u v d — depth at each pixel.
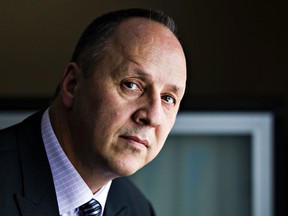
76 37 2.75
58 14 2.74
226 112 2.81
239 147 2.81
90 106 1.43
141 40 1.42
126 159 1.41
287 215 2.86
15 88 2.82
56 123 1.53
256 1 2.98
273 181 2.79
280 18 2.97
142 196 1.83
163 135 1.45
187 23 2.96
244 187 2.80
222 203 2.80
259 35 2.98
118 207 1.72
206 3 2.97
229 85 2.97
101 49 1.44
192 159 2.81
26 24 2.74
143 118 1.40
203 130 2.81
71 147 1.50
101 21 1.49
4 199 1.41
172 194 2.80
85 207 1.55
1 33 2.74
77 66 1.49
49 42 2.77
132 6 2.79
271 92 2.96
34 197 1.45
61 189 1.51
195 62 2.97
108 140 1.41
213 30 2.97
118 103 1.40
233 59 2.97
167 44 1.43
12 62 2.79
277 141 2.81
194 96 2.82
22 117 2.79
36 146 1.51
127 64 1.40
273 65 2.97
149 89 1.40
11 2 2.72
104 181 1.53
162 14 1.48
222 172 2.81
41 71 2.81
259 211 2.79
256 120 2.82
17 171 1.46
